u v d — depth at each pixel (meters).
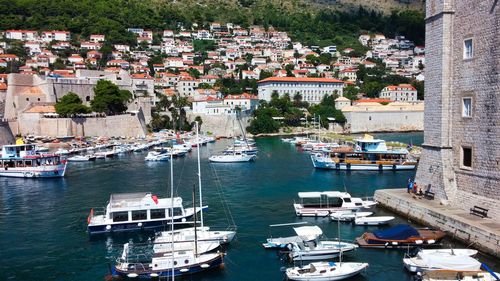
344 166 90.62
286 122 198.88
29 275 37.34
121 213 49.34
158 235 44.66
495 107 40.81
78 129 150.62
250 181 78.88
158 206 50.09
